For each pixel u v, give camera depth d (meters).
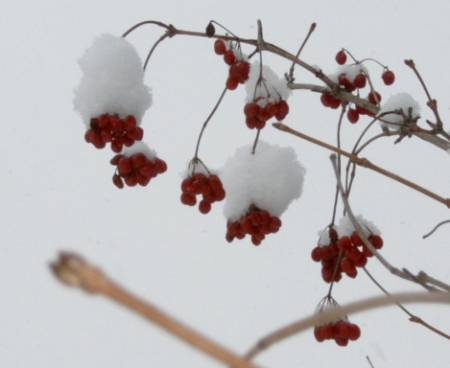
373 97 1.69
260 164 1.64
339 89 1.64
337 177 1.49
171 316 0.44
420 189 1.54
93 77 1.61
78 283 0.39
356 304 0.71
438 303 0.71
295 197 1.64
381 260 1.43
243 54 1.65
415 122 1.58
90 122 1.61
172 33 1.63
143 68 1.63
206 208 1.62
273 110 1.62
